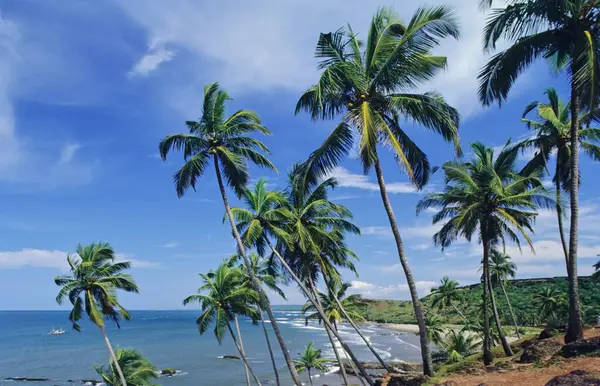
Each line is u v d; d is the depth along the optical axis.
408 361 73.06
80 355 95.06
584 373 11.01
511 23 16.41
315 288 28.30
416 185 18.77
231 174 22.88
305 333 147.00
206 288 32.12
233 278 31.66
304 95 19.45
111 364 33.72
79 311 30.02
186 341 121.94
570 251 16.98
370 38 17.80
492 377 15.12
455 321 105.25
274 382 58.97
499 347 30.23
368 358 79.19
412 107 17.45
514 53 17.33
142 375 34.00
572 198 16.98
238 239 23.03
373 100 17.94
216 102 22.25
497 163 27.12
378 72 17.28
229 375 65.12
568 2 15.12
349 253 27.55
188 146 22.61
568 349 15.52
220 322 31.09
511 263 58.97
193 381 60.62
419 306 17.36
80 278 30.17
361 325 162.62
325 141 18.52
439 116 17.16
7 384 61.50
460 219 23.72
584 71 14.64
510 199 24.11
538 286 114.75
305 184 19.80
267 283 34.12
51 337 143.62
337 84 17.36
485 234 25.17
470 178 24.64
